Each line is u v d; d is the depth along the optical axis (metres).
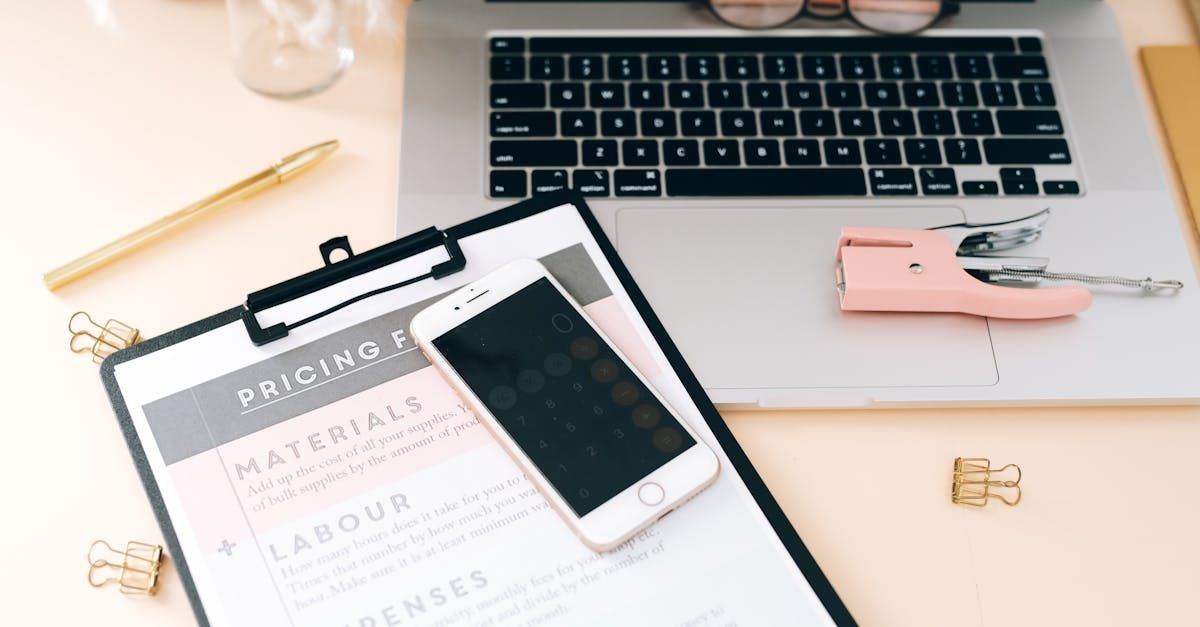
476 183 0.62
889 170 0.64
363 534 0.52
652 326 0.57
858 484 0.55
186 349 0.56
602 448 0.53
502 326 0.56
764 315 0.59
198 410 0.54
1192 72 0.68
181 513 0.52
